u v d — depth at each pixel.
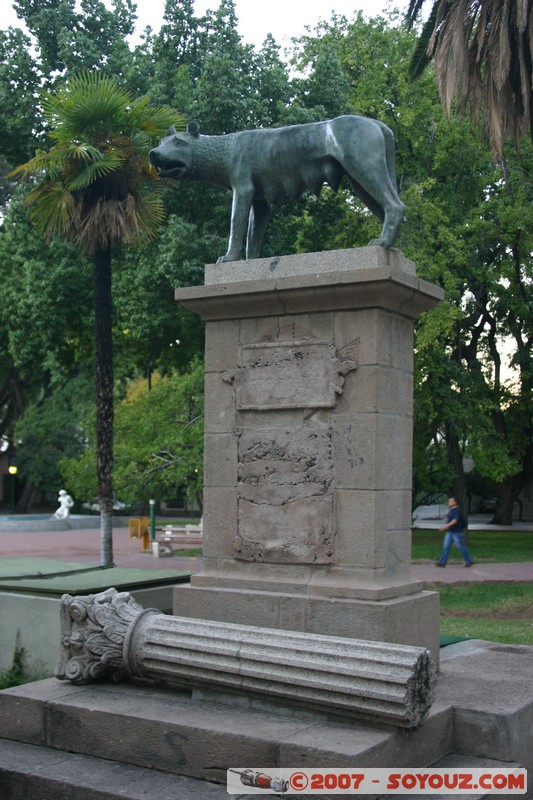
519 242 23.75
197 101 20.06
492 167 25.09
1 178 36.47
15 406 45.25
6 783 4.95
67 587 7.20
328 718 4.89
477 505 48.41
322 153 6.32
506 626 11.24
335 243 21.53
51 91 21.69
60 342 22.62
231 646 5.18
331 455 5.86
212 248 19.12
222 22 21.67
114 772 4.91
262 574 6.05
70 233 14.96
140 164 14.56
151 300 20.22
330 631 5.62
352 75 24.73
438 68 14.02
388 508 5.85
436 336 21.11
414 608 5.81
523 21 13.12
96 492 25.34
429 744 4.92
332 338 5.92
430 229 22.34
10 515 38.97
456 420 23.80
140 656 5.47
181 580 8.02
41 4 22.80
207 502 6.32
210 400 6.38
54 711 5.34
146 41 22.75
